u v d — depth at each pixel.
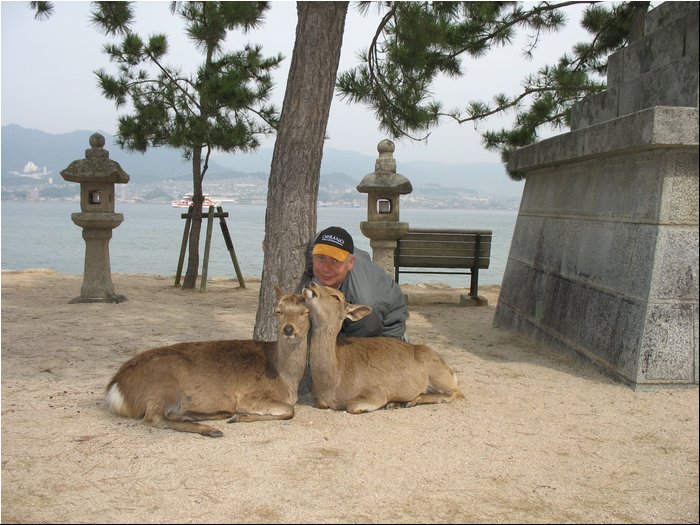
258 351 5.50
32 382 6.26
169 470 4.20
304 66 6.37
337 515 3.64
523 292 9.13
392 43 10.00
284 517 3.61
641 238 6.25
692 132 5.71
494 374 6.76
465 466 4.34
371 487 3.99
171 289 13.67
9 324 9.19
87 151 11.27
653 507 3.81
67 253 28.95
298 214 6.48
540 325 8.45
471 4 11.65
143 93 13.99
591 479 4.18
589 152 6.95
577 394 6.00
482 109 12.82
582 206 7.62
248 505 3.74
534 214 9.18
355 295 5.92
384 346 5.68
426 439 4.82
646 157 6.30
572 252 7.75
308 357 5.77
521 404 5.70
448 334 9.18
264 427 5.04
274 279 6.53
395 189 10.82
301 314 5.18
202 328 9.23
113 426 5.02
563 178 8.27
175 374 5.16
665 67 6.72
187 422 5.01
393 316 6.23
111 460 4.36
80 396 5.82
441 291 14.25
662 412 5.48
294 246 6.48
